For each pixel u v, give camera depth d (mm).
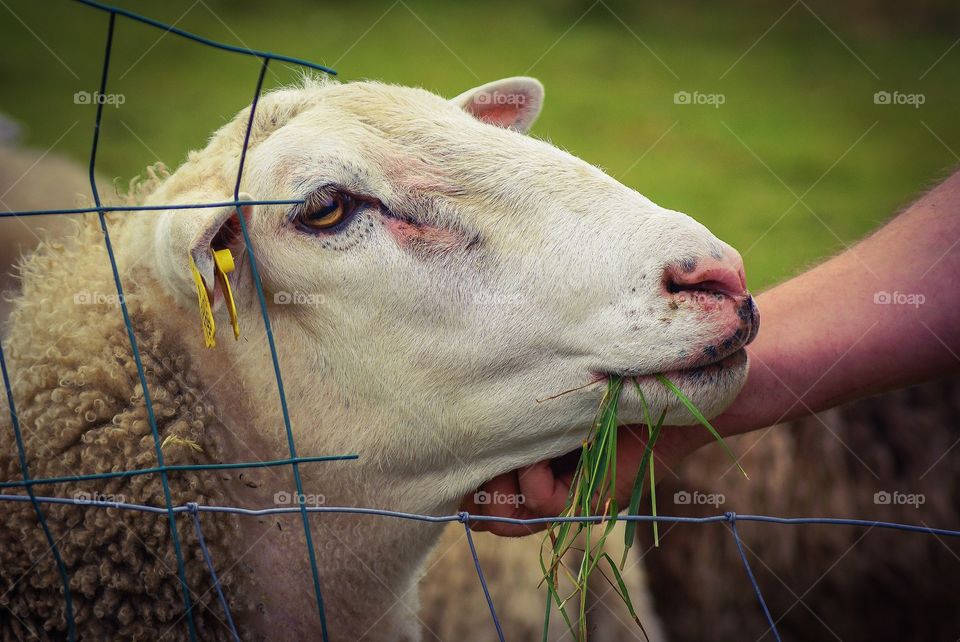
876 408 4516
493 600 4250
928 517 4461
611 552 4383
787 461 4547
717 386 2801
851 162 10031
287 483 3090
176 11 13953
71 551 2799
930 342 2982
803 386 3057
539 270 2877
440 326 2938
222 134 3197
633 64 13227
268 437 3080
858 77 12969
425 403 3004
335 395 3045
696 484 4641
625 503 3264
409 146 3008
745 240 7941
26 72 11156
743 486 4590
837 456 4516
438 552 4254
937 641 4559
